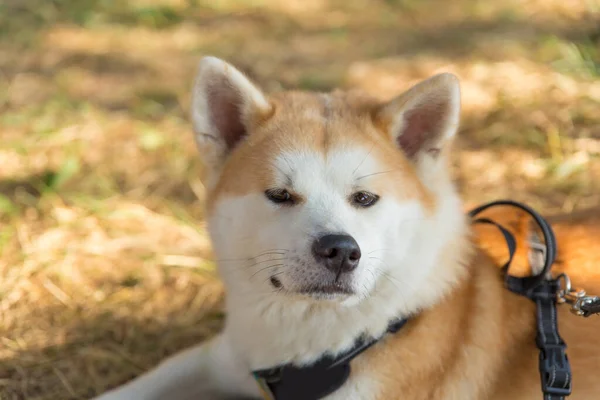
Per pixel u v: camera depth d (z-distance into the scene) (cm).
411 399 180
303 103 185
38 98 304
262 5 443
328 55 356
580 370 181
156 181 240
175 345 204
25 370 198
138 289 212
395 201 179
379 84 313
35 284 212
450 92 180
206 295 212
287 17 423
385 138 182
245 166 181
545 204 227
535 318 183
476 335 182
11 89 314
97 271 215
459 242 183
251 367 185
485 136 254
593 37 333
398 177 180
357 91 190
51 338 203
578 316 183
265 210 179
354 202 179
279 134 181
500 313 183
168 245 222
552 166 234
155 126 277
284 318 181
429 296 180
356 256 175
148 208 232
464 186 233
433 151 184
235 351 187
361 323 179
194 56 355
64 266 215
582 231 188
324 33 392
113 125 278
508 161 239
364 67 334
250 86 183
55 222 226
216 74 183
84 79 327
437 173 184
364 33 390
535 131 251
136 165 249
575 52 302
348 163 179
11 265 215
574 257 186
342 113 184
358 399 179
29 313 207
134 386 192
